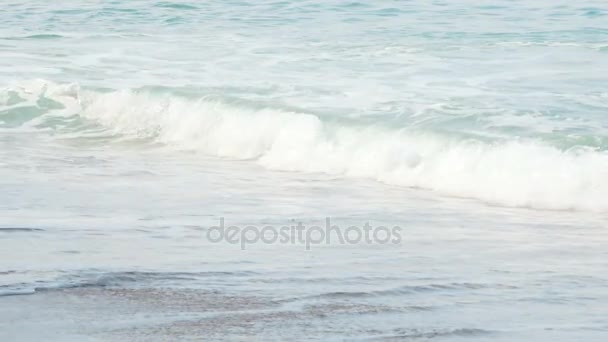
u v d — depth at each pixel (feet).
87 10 172.76
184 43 137.90
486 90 102.58
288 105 95.81
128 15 166.81
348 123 88.69
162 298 44.73
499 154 77.36
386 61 121.08
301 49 130.72
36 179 77.82
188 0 180.04
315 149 86.74
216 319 41.60
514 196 72.95
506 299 45.75
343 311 43.24
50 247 54.49
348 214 67.46
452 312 43.37
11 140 97.35
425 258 54.65
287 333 39.83
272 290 46.68
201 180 79.66
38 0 187.52
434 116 90.33
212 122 95.86
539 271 51.83
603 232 63.00
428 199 73.67
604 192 70.79
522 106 94.22
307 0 175.94
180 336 39.24
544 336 40.06
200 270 50.44
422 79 109.50
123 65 123.34
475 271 51.62
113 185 76.23
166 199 71.15
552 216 68.28
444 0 175.11
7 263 50.65
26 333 39.40
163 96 102.89
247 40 138.92
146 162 87.71
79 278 47.88
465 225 64.80
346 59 122.93
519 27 146.72
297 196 73.77
